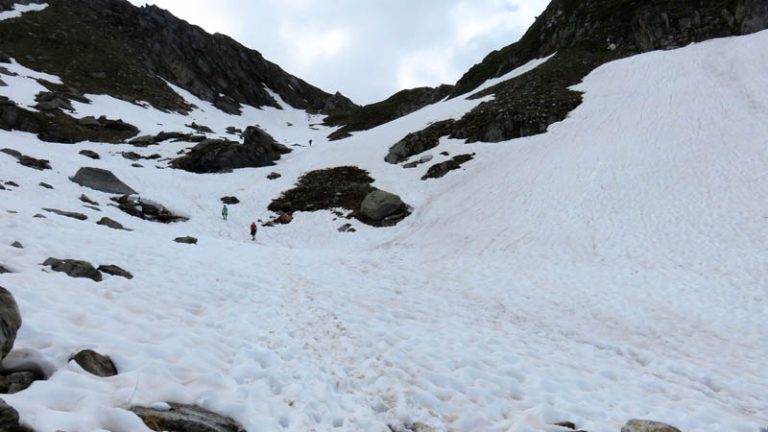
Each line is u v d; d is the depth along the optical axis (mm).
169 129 70438
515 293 19750
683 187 28688
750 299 17188
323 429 6859
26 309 7965
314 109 133875
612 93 49156
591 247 24625
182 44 114625
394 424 7434
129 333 8516
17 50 82562
